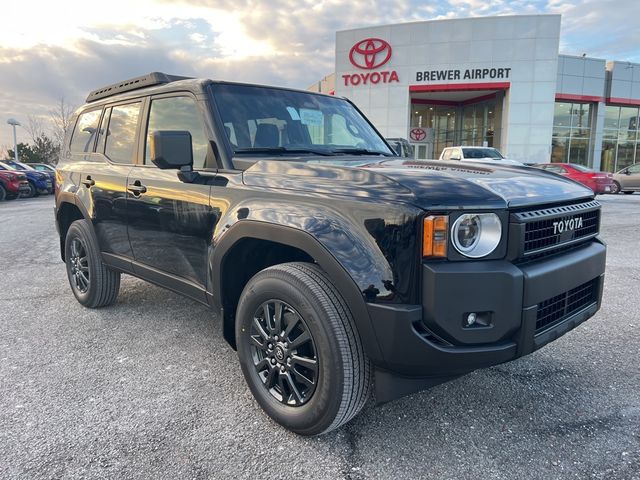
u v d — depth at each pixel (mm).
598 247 2730
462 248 2021
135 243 3641
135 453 2299
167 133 2703
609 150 32781
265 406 2555
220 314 2842
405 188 2100
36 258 7250
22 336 3842
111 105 4141
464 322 2023
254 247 2777
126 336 3836
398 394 2186
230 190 2729
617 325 4027
